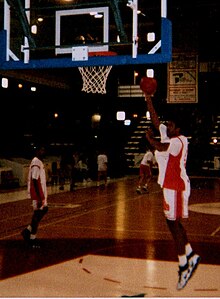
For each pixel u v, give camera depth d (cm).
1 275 746
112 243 1020
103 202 1775
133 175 3425
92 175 2925
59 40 1069
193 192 2214
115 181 2858
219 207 1664
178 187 662
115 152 3284
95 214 1459
